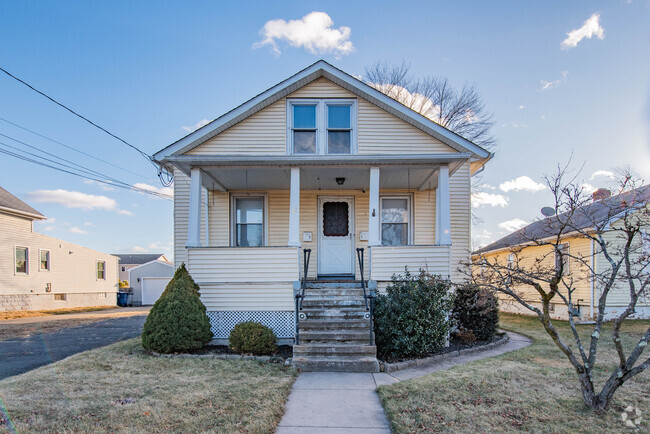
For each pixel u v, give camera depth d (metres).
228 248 8.38
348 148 9.01
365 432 3.90
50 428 3.78
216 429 3.82
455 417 4.16
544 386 5.20
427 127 8.71
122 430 3.76
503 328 11.45
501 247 17.89
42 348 8.12
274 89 8.77
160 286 35.50
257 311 8.28
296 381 5.70
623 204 5.65
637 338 8.98
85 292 24.91
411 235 10.66
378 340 7.14
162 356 7.00
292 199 8.60
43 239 21.17
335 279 9.84
